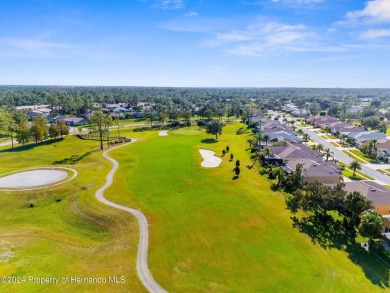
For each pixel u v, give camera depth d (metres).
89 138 126.50
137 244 44.41
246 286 35.12
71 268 38.38
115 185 68.50
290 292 34.28
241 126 172.00
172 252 42.16
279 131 134.88
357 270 39.12
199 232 47.84
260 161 91.00
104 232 49.25
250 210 55.91
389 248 43.75
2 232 48.12
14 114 156.75
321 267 39.31
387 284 36.66
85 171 77.75
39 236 46.97
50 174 75.38
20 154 101.31
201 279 36.25
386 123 171.62
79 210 55.62
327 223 51.56
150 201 59.69
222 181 71.75
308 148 101.94
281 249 43.22
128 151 102.94
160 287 34.78
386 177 80.94
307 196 54.44
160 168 82.00
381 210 55.16
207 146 112.56
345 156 105.62
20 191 62.59
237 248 43.28
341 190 52.53
